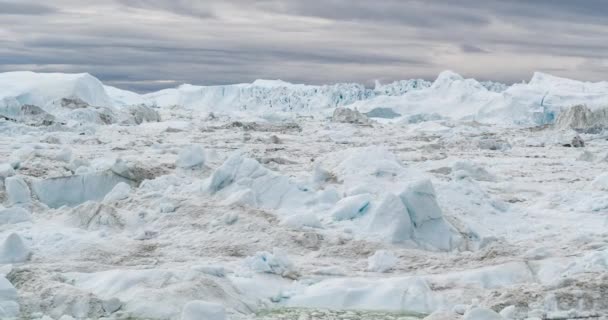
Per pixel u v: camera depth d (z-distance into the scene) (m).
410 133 51.09
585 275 11.20
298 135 47.62
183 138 41.62
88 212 16.00
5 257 13.30
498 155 36.12
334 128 54.28
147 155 30.27
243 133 46.38
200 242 14.64
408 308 11.07
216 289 10.86
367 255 14.07
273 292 11.56
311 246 14.48
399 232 14.82
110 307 10.28
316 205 16.80
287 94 137.50
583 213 18.36
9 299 10.48
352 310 11.02
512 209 18.27
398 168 19.58
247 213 15.91
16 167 22.50
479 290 11.54
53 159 24.41
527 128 59.09
